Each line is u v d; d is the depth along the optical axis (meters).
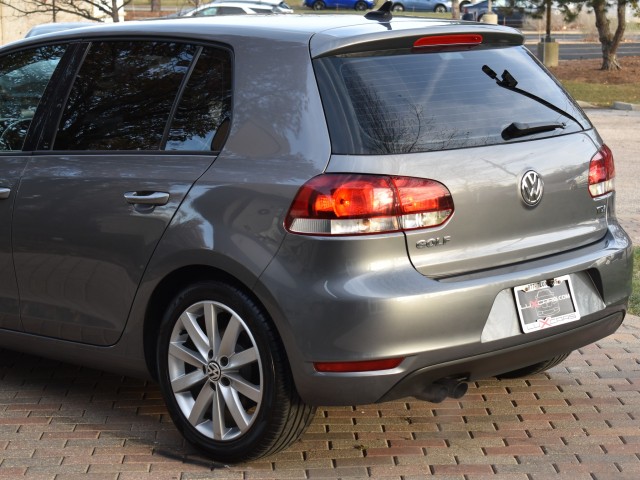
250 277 3.95
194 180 4.20
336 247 3.80
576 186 4.39
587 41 42.69
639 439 4.55
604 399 5.05
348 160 3.85
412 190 3.86
